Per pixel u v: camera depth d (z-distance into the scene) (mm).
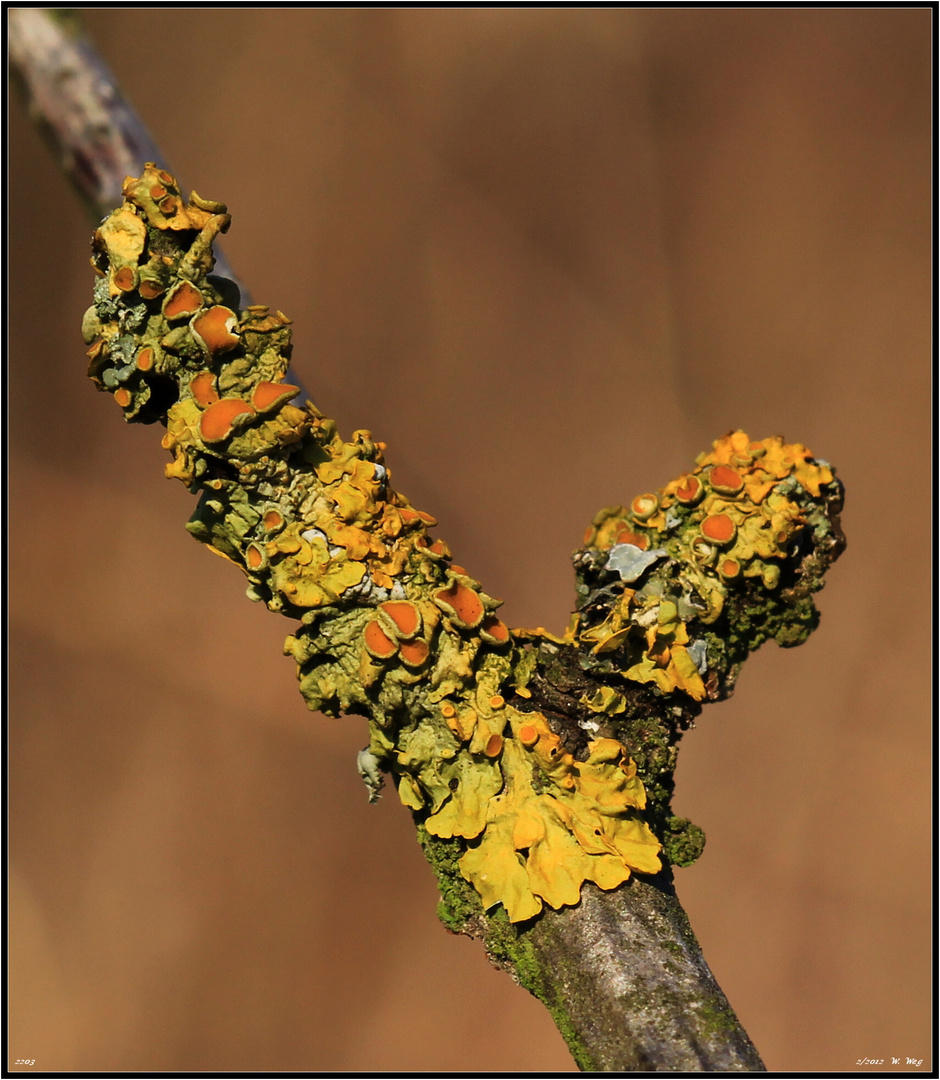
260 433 311
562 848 308
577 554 326
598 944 305
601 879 307
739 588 326
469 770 312
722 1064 298
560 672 319
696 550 325
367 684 311
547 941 307
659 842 312
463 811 311
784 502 325
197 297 311
